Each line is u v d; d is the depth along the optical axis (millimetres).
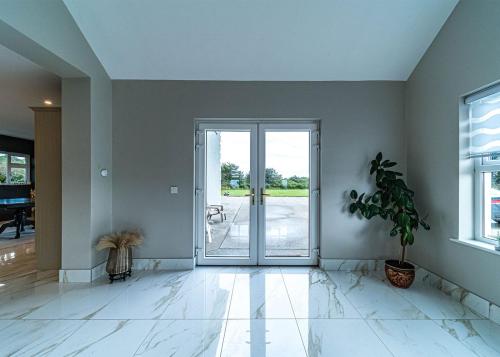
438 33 2566
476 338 1794
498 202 2191
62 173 2748
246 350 1676
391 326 1942
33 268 3199
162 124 3156
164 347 1700
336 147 3168
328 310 2174
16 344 1720
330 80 3150
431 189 2707
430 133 2715
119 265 2770
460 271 2338
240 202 3324
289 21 2492
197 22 2508
